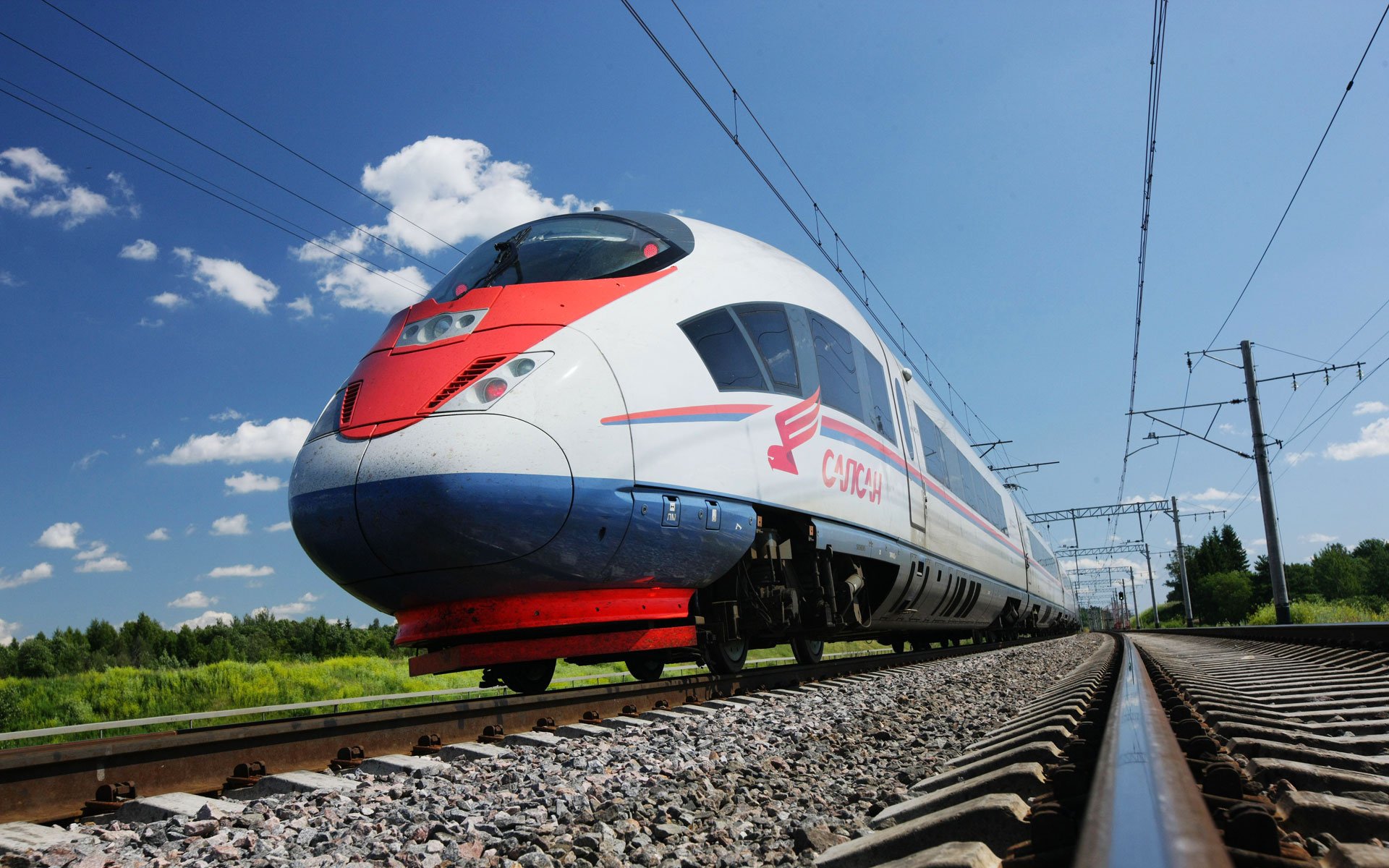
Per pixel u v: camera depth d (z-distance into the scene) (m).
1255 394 23.27
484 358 6.50
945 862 1.79
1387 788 2.61
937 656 15.78
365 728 4.67
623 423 6.64
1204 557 101.06
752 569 8.32
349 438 6.41
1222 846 1.28
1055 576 33.06
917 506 11.91
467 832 2.95
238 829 3.01
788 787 3.74
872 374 10.86
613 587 6.86
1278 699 5.64
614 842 2.79
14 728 14.03
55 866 2.60
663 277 7.70
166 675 17.73
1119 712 3.43
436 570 6.27
